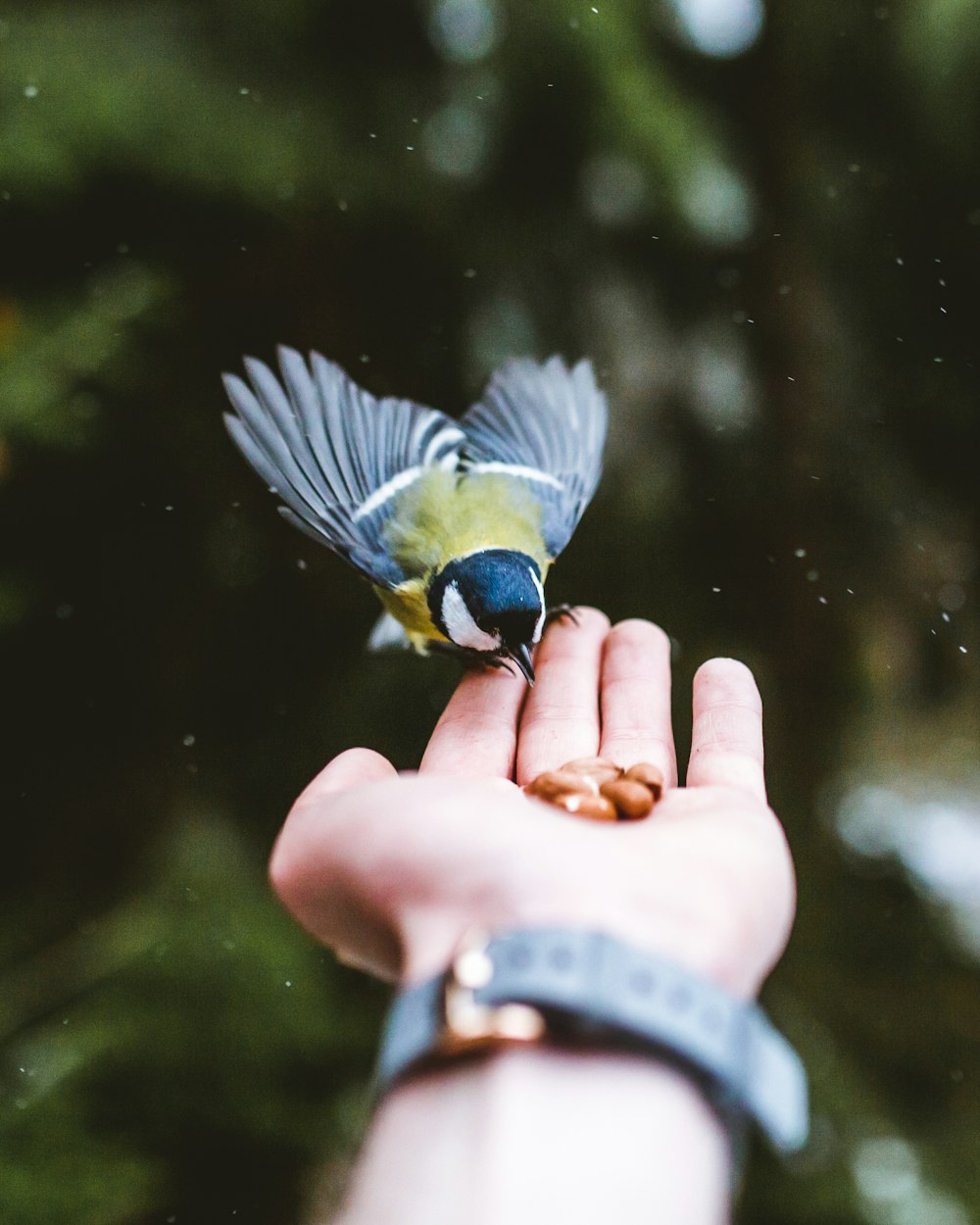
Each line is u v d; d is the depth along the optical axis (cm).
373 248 97
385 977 46
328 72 96
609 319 113
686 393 120
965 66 115
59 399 82
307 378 65
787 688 121
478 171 102
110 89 85
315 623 101
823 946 115
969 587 130
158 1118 76
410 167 96
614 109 97
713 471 121
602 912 41
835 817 127
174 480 95
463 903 42
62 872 92
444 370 104
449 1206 36
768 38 115
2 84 84
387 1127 38
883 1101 102
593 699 58
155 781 95
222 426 97
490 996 38
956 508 129
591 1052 38
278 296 96
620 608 113
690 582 120
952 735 143
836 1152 92
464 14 95
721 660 54
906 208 123
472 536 64
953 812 142
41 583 93
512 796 45
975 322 123
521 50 95
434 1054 38
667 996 39
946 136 119
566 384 71
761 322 119
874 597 129
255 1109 77
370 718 100
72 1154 73
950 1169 97
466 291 102
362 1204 38
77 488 92
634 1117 38
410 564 64
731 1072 38
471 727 58
